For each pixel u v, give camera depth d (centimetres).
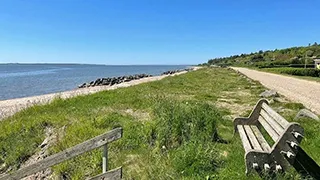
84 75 8594
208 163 450
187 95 1496
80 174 472
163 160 486
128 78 4966
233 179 401
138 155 536
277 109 989
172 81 2588
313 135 601
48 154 609
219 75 3881
